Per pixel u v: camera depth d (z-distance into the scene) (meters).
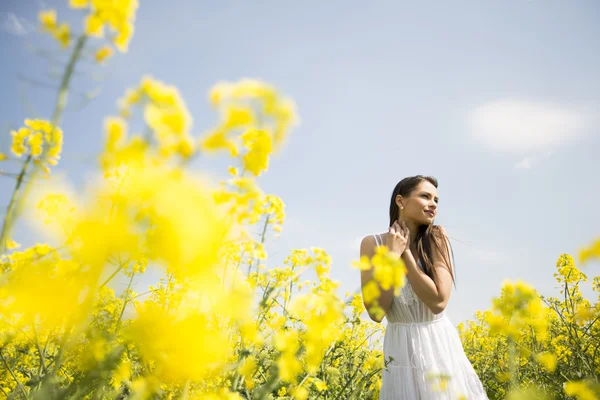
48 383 1.01
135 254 0.75
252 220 0.99
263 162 1.02
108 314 1.45
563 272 3.68
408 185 2.49
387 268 1.25
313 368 1.23
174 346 0.83
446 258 2.41
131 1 0.93
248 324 1.07
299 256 1.92
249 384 1.47
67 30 0.89
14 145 1.05
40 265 0.82
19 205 0.93
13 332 1.47
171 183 0.77
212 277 0.87
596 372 2.69
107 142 0.80
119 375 1.12
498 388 3.34
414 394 2.15
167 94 0.83
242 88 0.96
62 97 0.91
